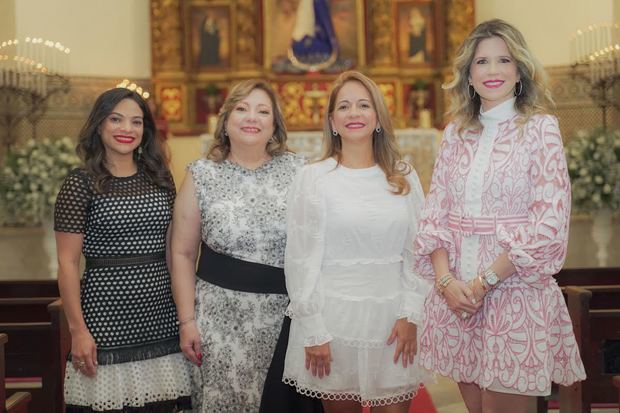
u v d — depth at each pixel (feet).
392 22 35.42
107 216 10.54
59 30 31.94
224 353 10.59
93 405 10.36
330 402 10.42
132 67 34.12
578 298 12.50
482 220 8.94
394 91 35.17
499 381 8.76
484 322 8.99
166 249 11.12
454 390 16.39
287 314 10.19
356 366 10.00
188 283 10.85
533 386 8.67
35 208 22.62
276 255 10.77
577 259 25.52
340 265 10.03
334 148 10.64
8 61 30.19
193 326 10.66
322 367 9.89
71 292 10.35
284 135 11.39
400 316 10.00
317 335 9.71
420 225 9.50
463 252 9.05
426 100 35.47
